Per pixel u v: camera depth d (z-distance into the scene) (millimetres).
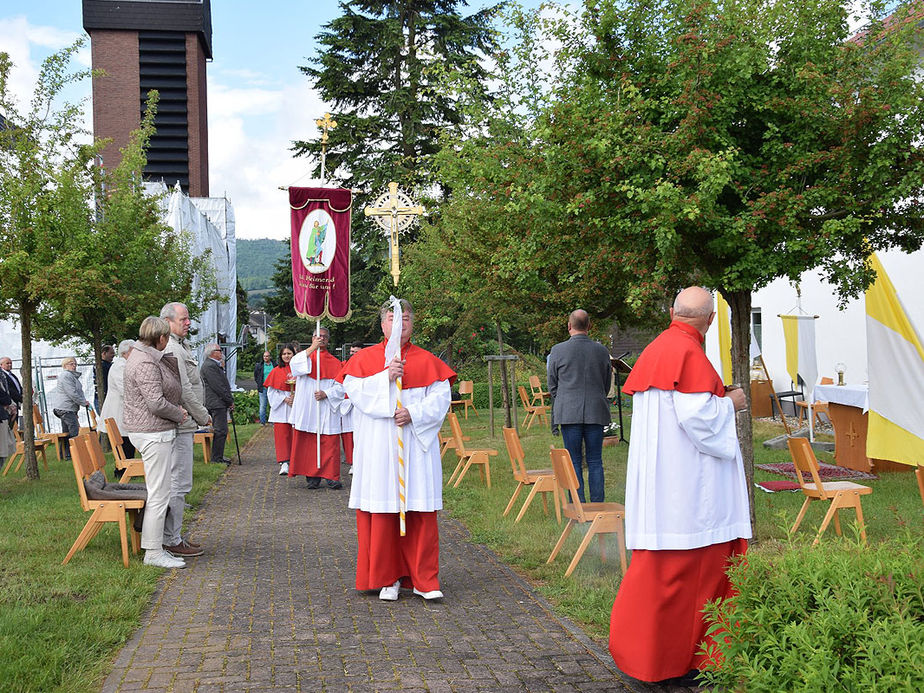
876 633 2631
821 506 8289
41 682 4141
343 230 11312
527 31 8031
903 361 9336
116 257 13766
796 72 6027
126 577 6238
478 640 4812
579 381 8039
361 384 5785
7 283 11484
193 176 34688
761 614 3047
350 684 4180
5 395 12211
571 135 6434
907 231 6633
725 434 4094
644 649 4020
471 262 12789
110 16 34000
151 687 4164
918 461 9242
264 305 41594
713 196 5824
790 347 13930
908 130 6012
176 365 6879
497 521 8188
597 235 6816
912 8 6262
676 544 4020
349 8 28203
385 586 5695
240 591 5965
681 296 4301
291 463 11273
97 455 7738
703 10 5977
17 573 6332
